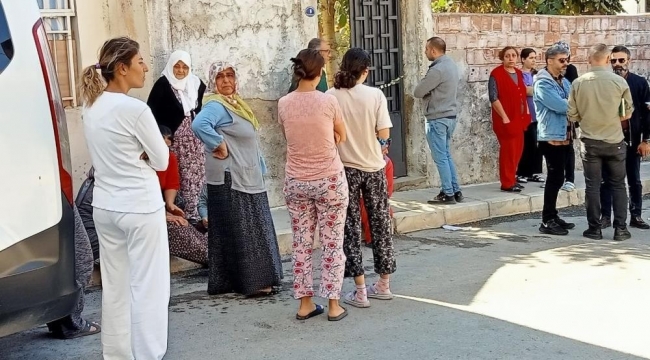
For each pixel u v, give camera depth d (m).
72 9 7.36
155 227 4.50
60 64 7.34
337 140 5.39
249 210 6.03
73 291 4.25
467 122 10.37
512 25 10.59
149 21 7.70
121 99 4.41
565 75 10.57
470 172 10.48
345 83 5.61
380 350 4.93
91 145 4.49
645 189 10.61
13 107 3.94
